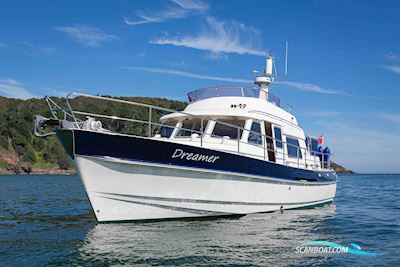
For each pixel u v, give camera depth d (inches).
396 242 339.3
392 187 1541.6
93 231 339.6
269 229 374.0
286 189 489.4
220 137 438.9
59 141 350.9
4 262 251.9
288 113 560.7
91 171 342.0
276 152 485.7
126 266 247.6
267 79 597.0
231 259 267.7
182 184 376.8
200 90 529.7
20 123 4744.1
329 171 638.5
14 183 1705.2
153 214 374.6
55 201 664.4
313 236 353.7
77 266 245.8
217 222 394.6
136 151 346.6
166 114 506.0
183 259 264.1
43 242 301.9
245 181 421.1
